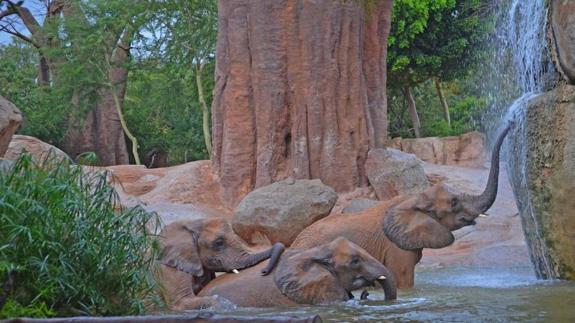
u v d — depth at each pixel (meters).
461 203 10.55
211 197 22.45
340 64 21.84
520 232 16.80
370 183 21.64
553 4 10.00
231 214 21.25
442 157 34.00
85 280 7.16
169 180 22.95
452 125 45.97
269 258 8.83
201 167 23.45
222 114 22.83
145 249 7.85
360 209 18.20
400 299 8.66
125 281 7.42
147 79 44.22
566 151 9.73
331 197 17.56
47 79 48.22
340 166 21.55
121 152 44.41
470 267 13.20
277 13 21.81
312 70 21.64
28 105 43.66
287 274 8.36
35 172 7.43
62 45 41.38
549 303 7.93
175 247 8.75
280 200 17.28
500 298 8.50
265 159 21.69
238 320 4.43
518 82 11.68
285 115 21.84
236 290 8.45
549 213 10.01
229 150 22.19
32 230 6.84
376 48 23.03
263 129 21.81
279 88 21.77
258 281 8.46
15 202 6.94
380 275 8.41
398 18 39.94
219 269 8.92
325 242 10.55
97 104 43.81
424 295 9.05
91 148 43.75
